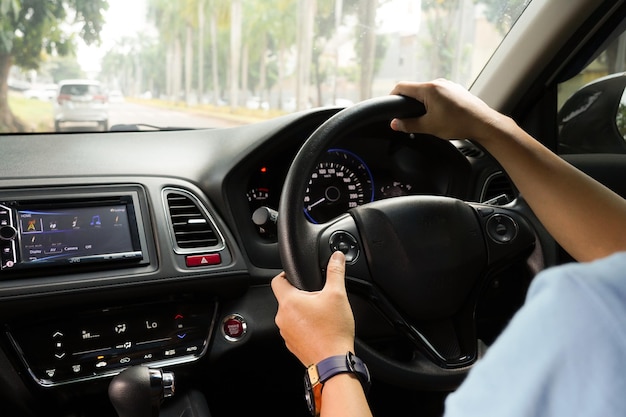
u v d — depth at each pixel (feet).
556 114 5.43
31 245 3.97
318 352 2.29
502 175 4.66
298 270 2.97
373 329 3.59
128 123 5.24
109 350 4.08
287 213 2.98
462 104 3.02
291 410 4.83
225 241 4.41
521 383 1.11
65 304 3.92
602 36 5.03
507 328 1.21
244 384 4.56
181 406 4.25
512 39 5.19
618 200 2.64
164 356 4.20
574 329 1.06
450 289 3.46
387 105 3.13
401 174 5.02
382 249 3.37
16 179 4.14
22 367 3.90
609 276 1.07
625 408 1.01
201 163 4.67
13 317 3.83
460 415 1.19
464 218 3.59
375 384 4.55
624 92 5.48
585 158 5.41
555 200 2.70
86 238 4.12
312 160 3.04
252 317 4.35
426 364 3.42
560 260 3.96
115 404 3.51
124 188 4.35
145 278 4.10
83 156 4.53
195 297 4.31
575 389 1.05
